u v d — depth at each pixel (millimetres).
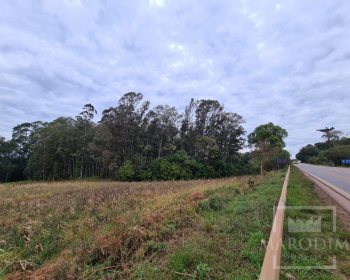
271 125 66938
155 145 64312
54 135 64125
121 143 59906
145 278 4324
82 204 12922
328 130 118938
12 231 8203
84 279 4641
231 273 4207
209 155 62719
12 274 5328
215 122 75938
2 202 14891
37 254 6535
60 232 7875
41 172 64938
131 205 11320
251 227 6332
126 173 51750
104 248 5594
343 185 16078
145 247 5645
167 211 8625
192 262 4637
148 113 64188
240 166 67062
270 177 24953
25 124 78125
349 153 85688
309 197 10766
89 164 63969
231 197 11508
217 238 5742
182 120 71875
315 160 93812
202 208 9227
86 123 65750
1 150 72188
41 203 14422
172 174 51812
